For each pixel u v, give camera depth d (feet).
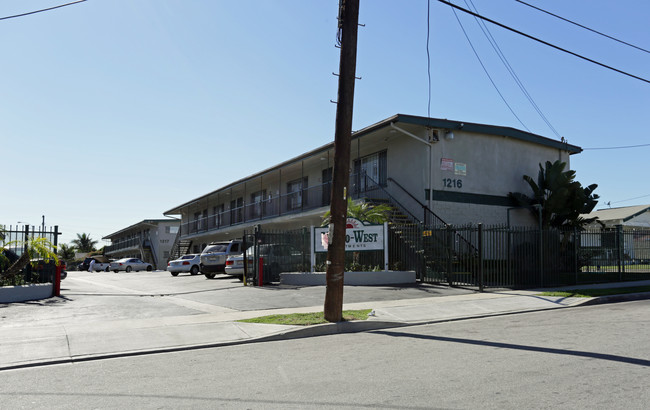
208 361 24.64
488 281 55.26
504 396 17.12
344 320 34.78
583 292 49.98
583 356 22.84
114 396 18.54
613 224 112.88
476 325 34.06
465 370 20.97
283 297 48.32
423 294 49.34
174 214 170.50
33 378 21.83
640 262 67.72
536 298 46.50
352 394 17.89
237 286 61.05
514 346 25.79
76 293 55.88
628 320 33.35
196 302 46.96
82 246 299.38
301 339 30.89
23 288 48.26
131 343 28.99
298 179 103.55
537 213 72.74
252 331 31.81
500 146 75.15
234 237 125.59
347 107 35.68
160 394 18.66
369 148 82.02
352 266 59.93
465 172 71.31
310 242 62.08
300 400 17.34
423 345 27.17
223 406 16.92
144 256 183.42
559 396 16.97
